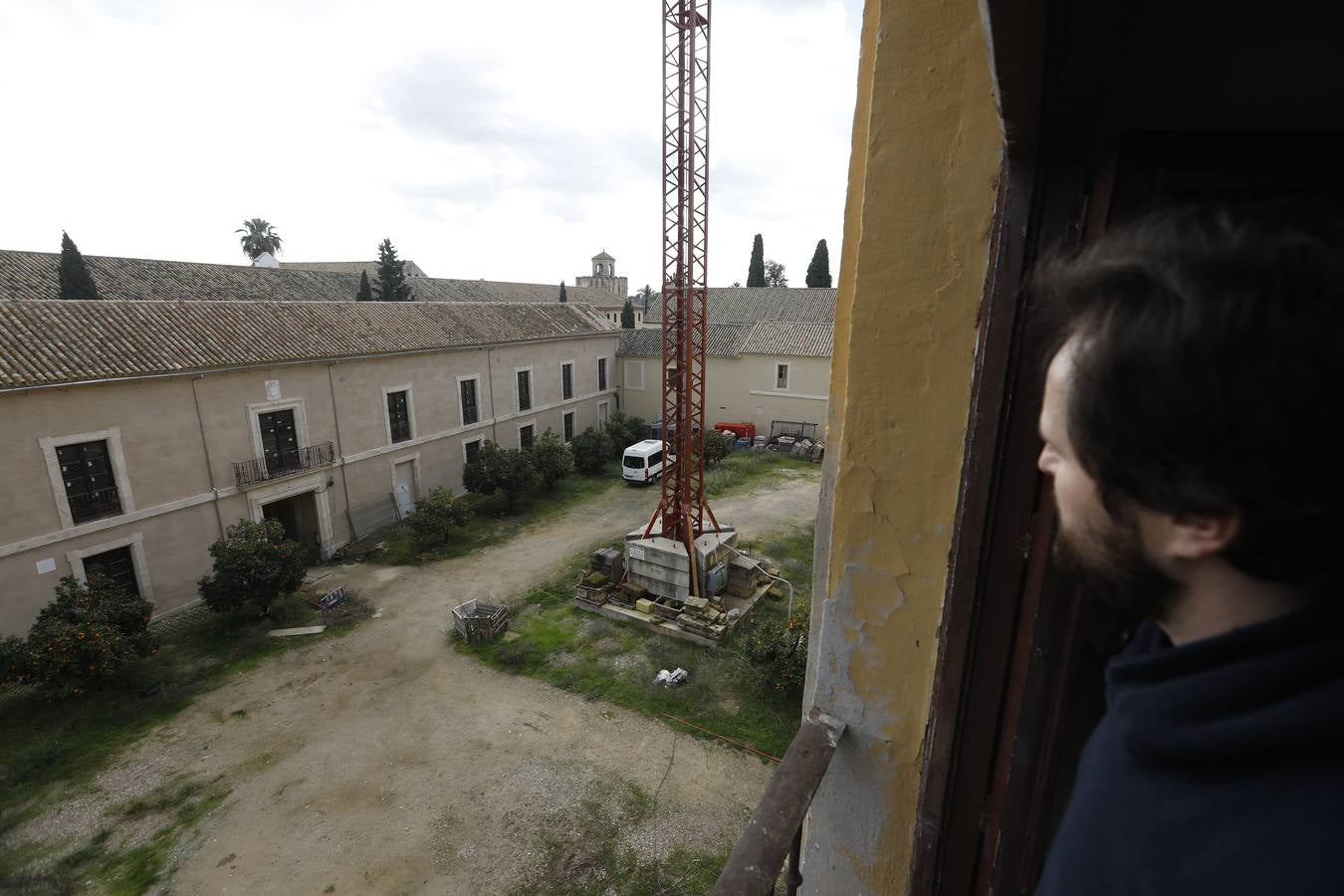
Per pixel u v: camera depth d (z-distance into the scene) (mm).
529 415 21734
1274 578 388
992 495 1073
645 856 6957
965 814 1230
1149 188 863
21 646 9180
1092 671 1084
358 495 15930
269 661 10812
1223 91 717
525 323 22281
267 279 25750
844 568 1386
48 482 10312
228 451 12867
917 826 1285
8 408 9867
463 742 8828
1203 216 407
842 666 1436
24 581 10117
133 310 12625
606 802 7711
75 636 9297
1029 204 935
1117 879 458
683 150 11805
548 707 9562
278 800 7801
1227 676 393
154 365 11539
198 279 23312
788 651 9359
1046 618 1061
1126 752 483
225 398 12766
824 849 1539
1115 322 397
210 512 12625
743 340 25250
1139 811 447
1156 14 567
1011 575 1092
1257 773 377
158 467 11750
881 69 1143
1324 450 314
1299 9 536
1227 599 436
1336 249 337
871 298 1232
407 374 17031
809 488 20047
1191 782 415
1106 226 886
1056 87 733
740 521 17281
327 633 11727
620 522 17438
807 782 1243
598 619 12172
